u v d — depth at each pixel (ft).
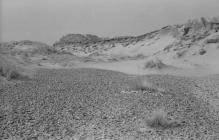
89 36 246.88
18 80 51.93
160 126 31.42
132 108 36.91
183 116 35.24
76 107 36.40
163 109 37.06
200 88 53.67
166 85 53.67
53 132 28.35
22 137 26.66
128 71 91.25
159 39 175.52
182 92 48.91
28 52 114.52
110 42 208.03
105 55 152.15
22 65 77.92
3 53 87.81
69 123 30.91
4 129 28.07
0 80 49.73
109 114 34.37
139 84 48.29
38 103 37.17
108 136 28.12
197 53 109.91
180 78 64.64
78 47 212.84
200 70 90.99
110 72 74.54
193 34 130.72
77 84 51.39
